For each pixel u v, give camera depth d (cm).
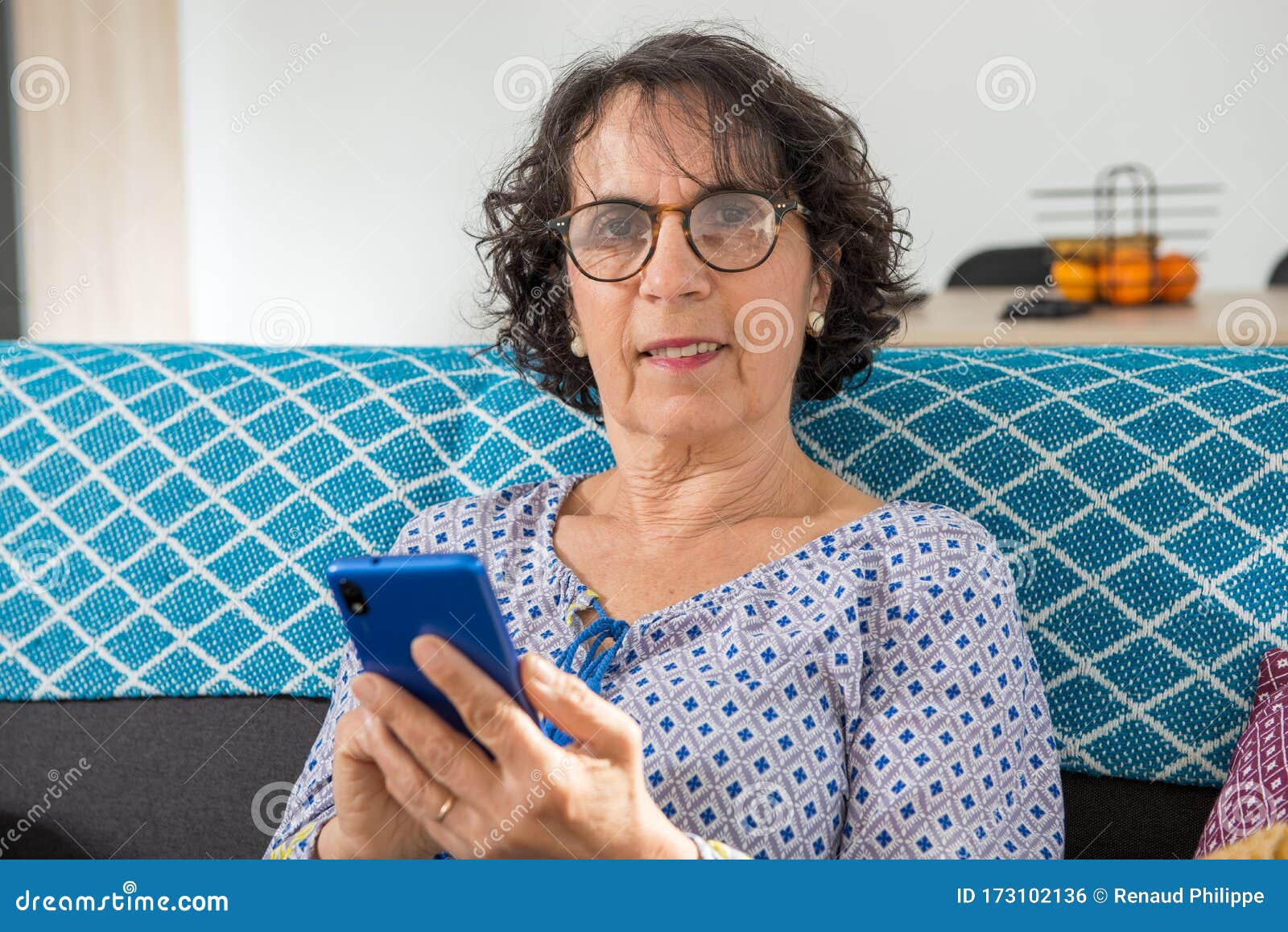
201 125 541
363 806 87
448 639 74
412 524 123
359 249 549
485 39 533
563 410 134
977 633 102
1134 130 518
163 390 137
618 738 78
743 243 107
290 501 132
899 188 535
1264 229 514
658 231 107
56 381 139
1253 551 112
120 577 132
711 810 96
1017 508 119
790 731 99
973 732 98
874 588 105
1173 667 112
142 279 488
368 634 76
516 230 125
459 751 79
